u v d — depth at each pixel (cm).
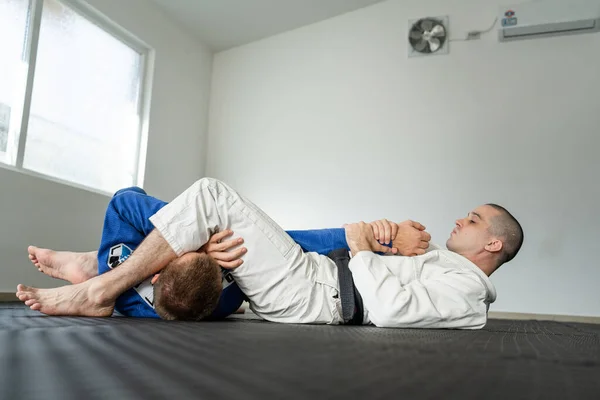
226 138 545
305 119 520
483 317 147
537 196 437
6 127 317
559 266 422
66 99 365
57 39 357
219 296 141
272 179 521
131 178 436
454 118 470
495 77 464
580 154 433
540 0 450
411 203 470
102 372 49
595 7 435
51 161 350
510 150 450
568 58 448
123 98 429
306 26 534
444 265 162
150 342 76
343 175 496
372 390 47
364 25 513
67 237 348
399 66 495
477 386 52
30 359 57
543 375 62
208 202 148
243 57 553
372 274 146
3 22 316
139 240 154
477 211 186
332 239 176
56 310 137
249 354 68
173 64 488
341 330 124
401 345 90
